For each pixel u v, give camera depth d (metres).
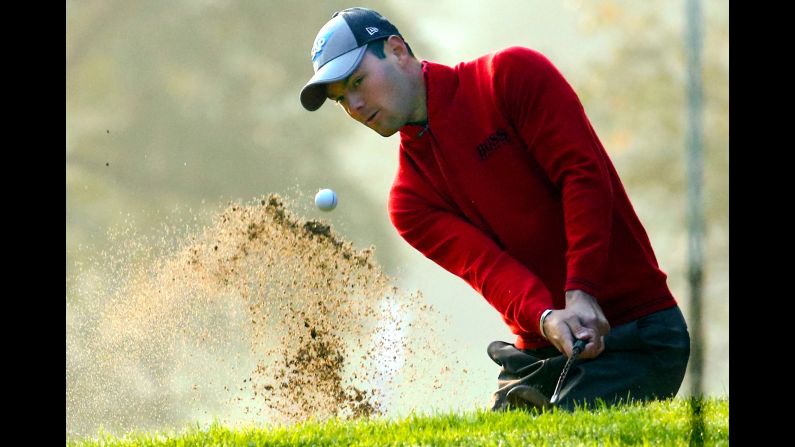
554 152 16.03
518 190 16.66
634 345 16.72
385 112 16.56
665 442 13.95
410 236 17.64
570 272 15.73
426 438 14.67
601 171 15.90
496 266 16.55
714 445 14.16
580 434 14.34
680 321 17.06
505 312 16.48
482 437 14.43
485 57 16.75
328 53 16.33
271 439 15.36
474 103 16.56
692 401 14.66
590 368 16.77
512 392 16.06
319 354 22.17
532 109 16.11
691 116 20.06
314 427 15.95
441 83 16.59
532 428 14.71
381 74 16.39
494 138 16.55
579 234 15.71
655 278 16.95
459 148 16.66
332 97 16.75
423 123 16.97
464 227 17.08
